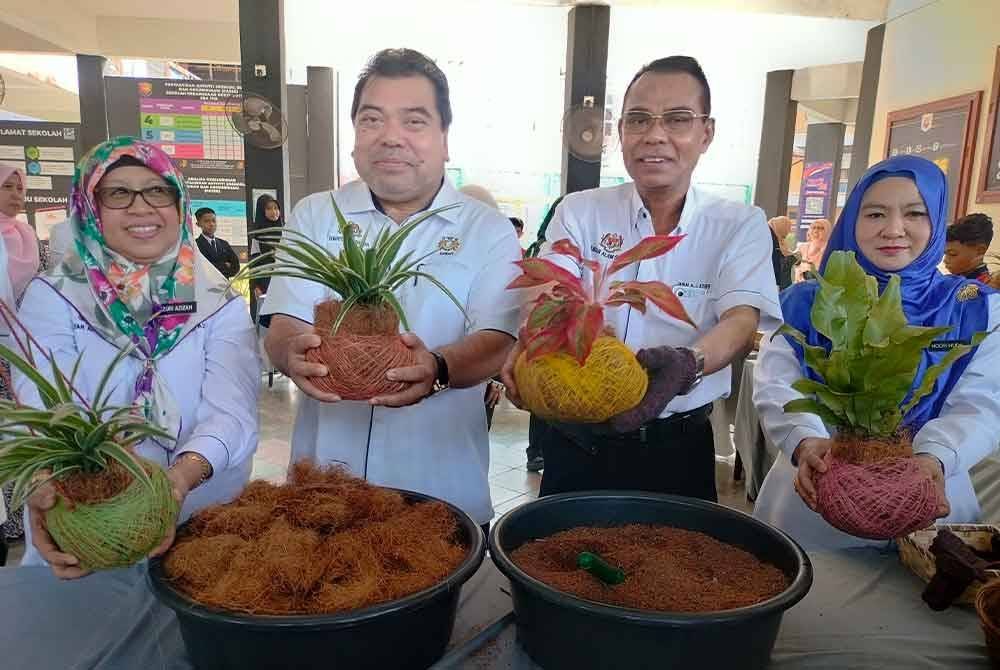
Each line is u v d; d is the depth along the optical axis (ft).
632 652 2.56
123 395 4.39
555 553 3.25
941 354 4.55
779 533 3.30
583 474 5.21
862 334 3.25
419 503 3.46
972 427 4.16
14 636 3.15
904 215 4.58
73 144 20.53
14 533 9.05
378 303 3.33
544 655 2.81
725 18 19.10
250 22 13.76
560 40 21.04
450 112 4.62
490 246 4.77
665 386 3.18
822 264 5.13
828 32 19.77
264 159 14.55
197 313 4.50
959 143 13.46
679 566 3.14
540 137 23.90
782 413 4.52
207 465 3.75
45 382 2.71
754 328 4.37
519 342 3.23
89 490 2.59
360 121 4.44
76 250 4.32
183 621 2.66
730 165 26.40
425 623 2.72
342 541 2.89
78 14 20.22
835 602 3.67
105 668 2.91
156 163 4.24
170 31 21.39
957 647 3.23
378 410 4.86
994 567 3.56
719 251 4.90
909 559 3.98
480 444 5.11
